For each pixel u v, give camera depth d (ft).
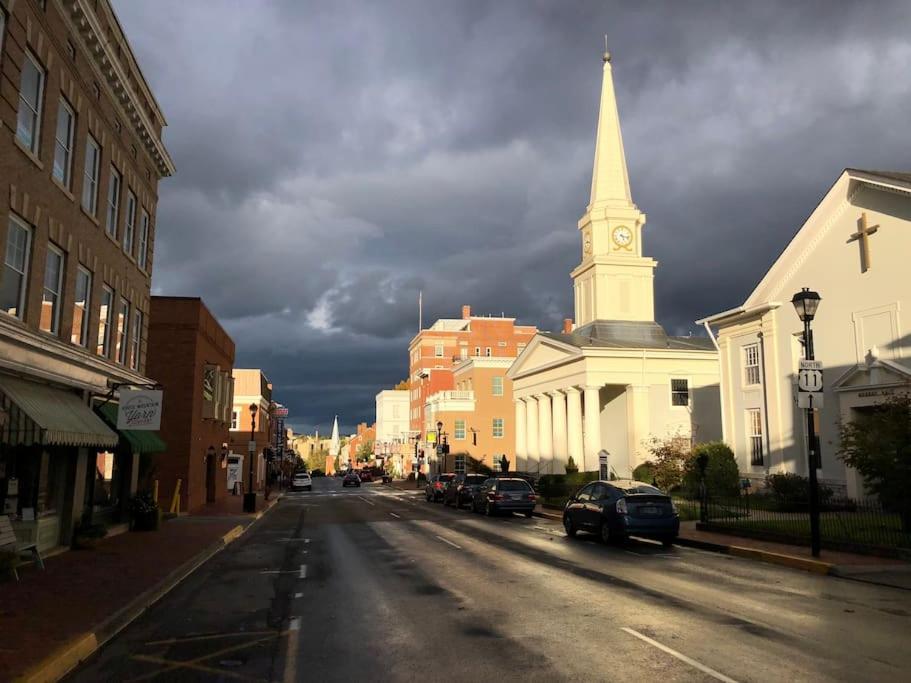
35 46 46.19
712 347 149.59
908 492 50.96
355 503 137.18
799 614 31.09
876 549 47.60
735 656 24.13
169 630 29.58
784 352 92.89
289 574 45.06
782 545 54.39
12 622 28.66
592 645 25.90
